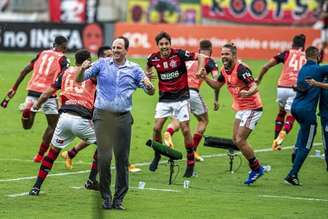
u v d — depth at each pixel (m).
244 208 33.09
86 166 41.66
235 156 43.59
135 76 32.22
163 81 39.94
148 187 36.94
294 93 46.16
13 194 34.88
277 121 48.09
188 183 37.41
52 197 34.34
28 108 41.31
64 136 34.75
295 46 46.62
